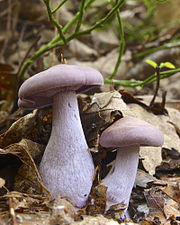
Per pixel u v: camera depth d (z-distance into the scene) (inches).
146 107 17.8
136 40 35.0
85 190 12.6
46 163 12.8
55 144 12.8
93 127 14.7
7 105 23.0
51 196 12.4
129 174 13.0
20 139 14.6
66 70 11.7
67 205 11.6
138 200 13.8
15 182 12.9
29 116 14.6
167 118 17.8
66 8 32.9
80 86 12.9
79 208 12.2
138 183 14.2
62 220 11.1
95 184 13.6
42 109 14.8
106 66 29.7
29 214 11.3
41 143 14.8
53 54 21.4
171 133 17.1
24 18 33.8
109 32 36.5
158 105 18.4
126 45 34.8
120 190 12.8
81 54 31.2
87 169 12.8
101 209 12.5
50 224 11.0
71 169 12.5
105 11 30.5
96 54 31.6
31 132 14.6
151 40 34.2
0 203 12.1
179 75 33.0
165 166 16.1
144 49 31.6
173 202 13.6
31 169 12.9
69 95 13.0
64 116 12.9
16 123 14.5
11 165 13.6
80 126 13.2
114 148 14.4
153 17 35.5
